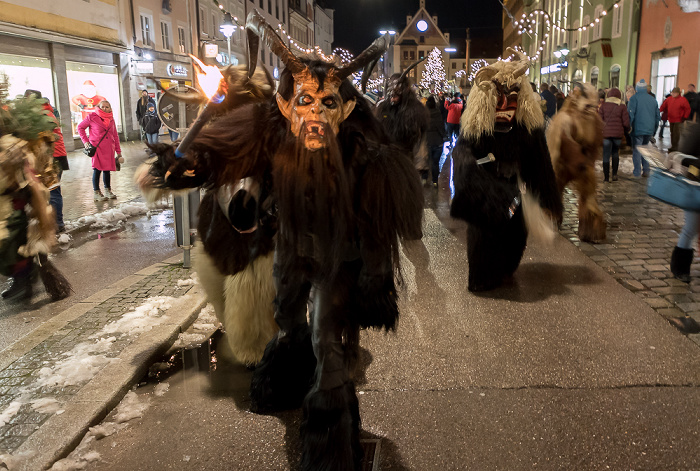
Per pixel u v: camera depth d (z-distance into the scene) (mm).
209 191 2852
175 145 2746
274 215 2932
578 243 7145
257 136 2604
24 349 4219
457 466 2936
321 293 2666
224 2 35094
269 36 2457
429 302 5176
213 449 3119
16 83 18688
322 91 2430
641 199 9945
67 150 20922
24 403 3475
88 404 3422
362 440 3146
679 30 24016
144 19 28281
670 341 4281
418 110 7887
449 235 7652
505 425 3271
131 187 12383
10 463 2895
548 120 8047
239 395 3672
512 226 5277
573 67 37750
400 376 3844
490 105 4953
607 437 3137
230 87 3182
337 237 2479
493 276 5367
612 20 31703
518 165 5109
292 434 3240
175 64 29953
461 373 3865
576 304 5059
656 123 12609
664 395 3543
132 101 26906
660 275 5812
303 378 3422
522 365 3959
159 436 3246
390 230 2629
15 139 4961
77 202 10617
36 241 5316
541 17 47531
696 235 5445
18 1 18391
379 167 2596
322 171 2379
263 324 3678
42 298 5578
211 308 5094
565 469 2898
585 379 3750
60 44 20891
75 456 3061
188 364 4113
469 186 5094
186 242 6168
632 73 28875
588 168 6961
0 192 4941
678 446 3051
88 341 4340
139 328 4535
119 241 7883
